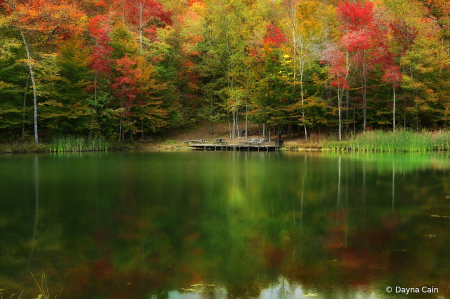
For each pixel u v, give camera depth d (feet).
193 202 26.61
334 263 14.87
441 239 17.69
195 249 16.80
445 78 87.10
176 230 19.72
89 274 14.03
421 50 77.77
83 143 86.84
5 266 14.74
